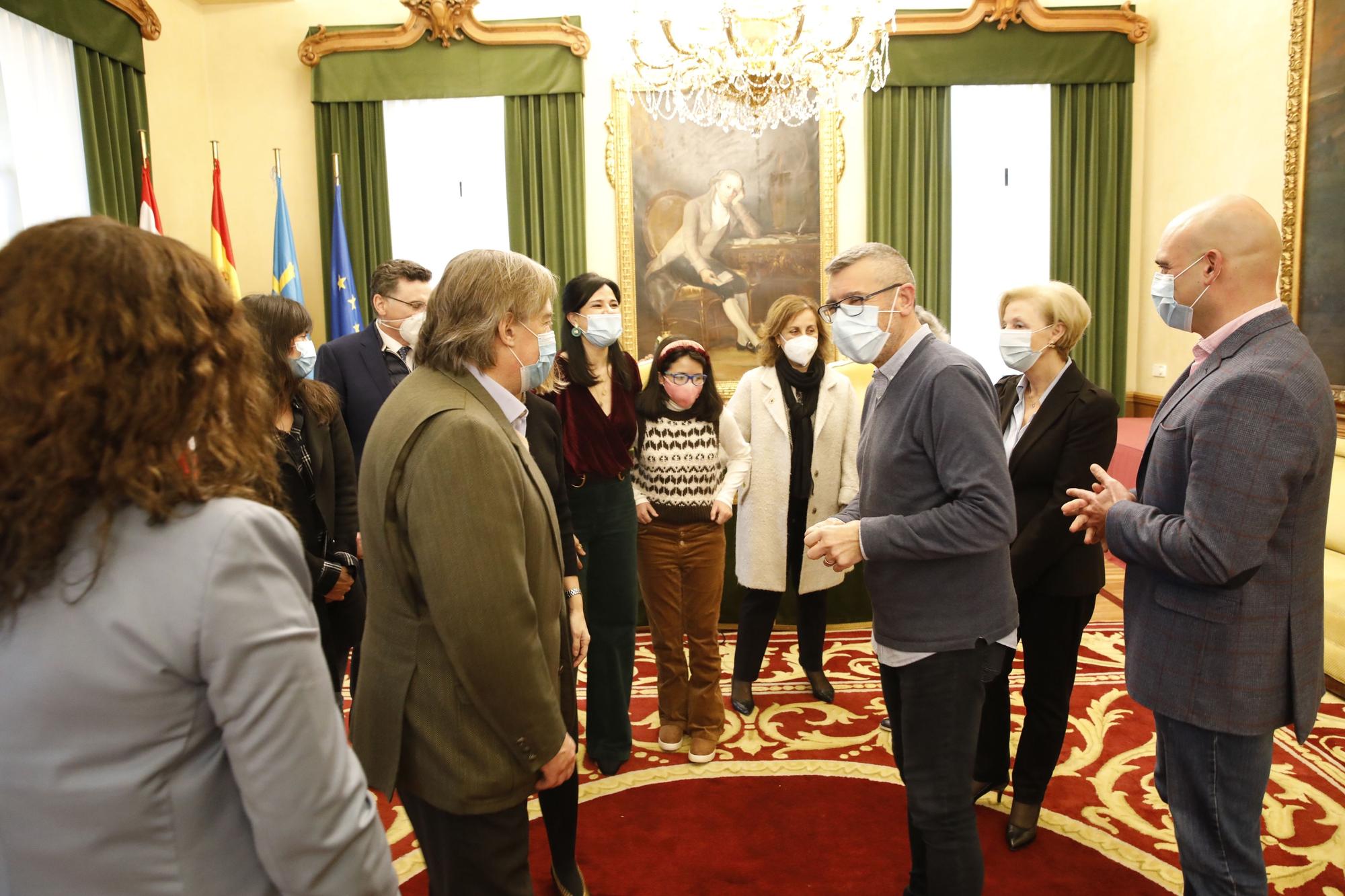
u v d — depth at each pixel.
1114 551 1.50
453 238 6.37
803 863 2.15
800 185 6.36
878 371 1.68
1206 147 5.63
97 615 0.65
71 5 4.63
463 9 6.00
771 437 2.95
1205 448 1.34
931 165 6.29
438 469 1.18
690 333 6.47
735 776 2.60
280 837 0.69
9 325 0.64
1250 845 1.41
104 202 4.88
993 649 1.59
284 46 6.19
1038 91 6.30
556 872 1.99
